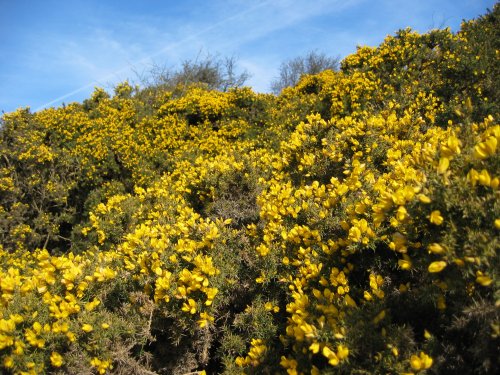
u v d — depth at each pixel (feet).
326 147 12.13
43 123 31.55
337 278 7.24
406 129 11.96
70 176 30.60
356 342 5.88
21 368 7.11
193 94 34.91
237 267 9.25
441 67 19.04
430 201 5.35
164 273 8.64
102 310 8.50
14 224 27.99
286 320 8.45
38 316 7.85
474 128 6.89
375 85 20.61
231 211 13.16
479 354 5.03
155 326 8.52
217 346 9.08
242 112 31.09
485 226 5.14
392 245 6.40
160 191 16.97
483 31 20.34
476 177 5.21
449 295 6.07
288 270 8.64
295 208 9.11
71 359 7.39
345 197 8.96
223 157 16.65
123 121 33.88
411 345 5.70
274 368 7.39
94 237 23.67
